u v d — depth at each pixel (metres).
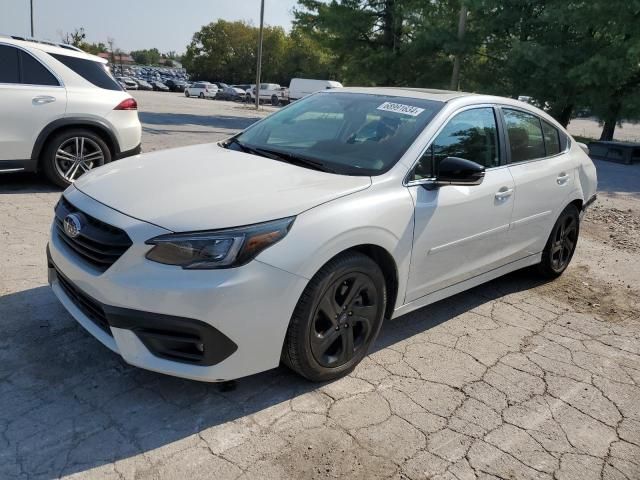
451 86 22.03
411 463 2.61
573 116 23.06
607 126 22.97
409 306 3.58
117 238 2.66
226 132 15.95
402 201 3.28
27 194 6.54
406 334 3.92
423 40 21.55
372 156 3.50
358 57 24.81
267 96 51.47
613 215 8.82
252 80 87.94
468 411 3.05
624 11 17.72
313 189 3.02
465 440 2.80
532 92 20.70
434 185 3.50
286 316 2.75
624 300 4.96
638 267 6.02
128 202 2.82
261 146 3.86
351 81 25.47
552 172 4.71
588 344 4.02
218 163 3.41
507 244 4.34
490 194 3.95
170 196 2.85
